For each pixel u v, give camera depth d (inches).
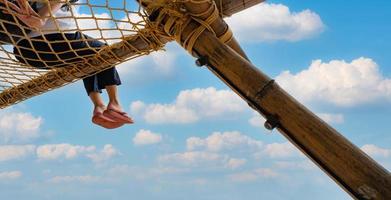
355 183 145.5
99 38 176.1
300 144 153.3
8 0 184.9
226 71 162.2
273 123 155.4
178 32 167.3
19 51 187.0
